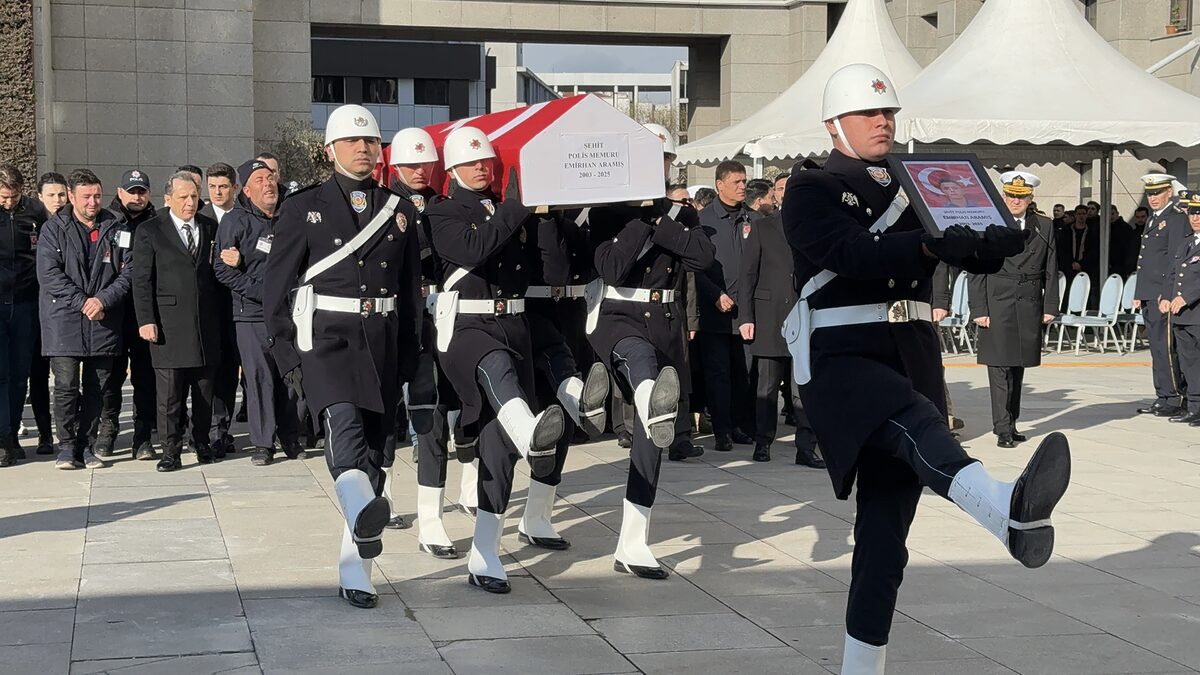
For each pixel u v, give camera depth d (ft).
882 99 13.60
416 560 20.45
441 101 228.02
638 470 19.70
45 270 27.73
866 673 13.30
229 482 26.68
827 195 13.50
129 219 29.25
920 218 12.37
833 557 20.89
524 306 20.39
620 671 15.20
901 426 12.85
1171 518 24.31
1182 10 72.90
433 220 18.97
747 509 24.54
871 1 56.49
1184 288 36.70
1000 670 15.55
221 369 29.89
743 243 31.73
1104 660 15.98
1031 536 11.64
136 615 17.07
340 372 17.75
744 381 32.94
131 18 74.79
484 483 18.84
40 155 69.92
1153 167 72.28
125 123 75.05
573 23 82.33
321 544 21.17
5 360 28.32
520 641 16.29
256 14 78.23
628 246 20.13
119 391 29.32
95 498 24.85
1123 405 40.88
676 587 19.02
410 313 18.70
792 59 84.38
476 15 80.84
